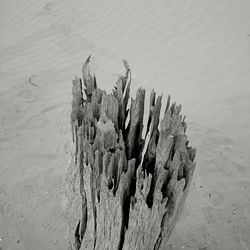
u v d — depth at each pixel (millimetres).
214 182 4945
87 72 2564
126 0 9961
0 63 7859
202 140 5832
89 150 2330
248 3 9906
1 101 6652
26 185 4746
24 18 9469
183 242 3965
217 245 3973
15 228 4078
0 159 5227
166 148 2199
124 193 2213
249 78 7527
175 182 2252
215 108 6664
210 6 9727
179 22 9188
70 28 9125
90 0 10078
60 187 4723
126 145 2541
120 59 8062
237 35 8773
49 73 7602
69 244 3336
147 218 2217
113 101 2324
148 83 7301
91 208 2547
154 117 2412
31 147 5527
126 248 2410
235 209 4484
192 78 7504
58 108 6566
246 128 6160
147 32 8898
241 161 5395
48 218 4230
